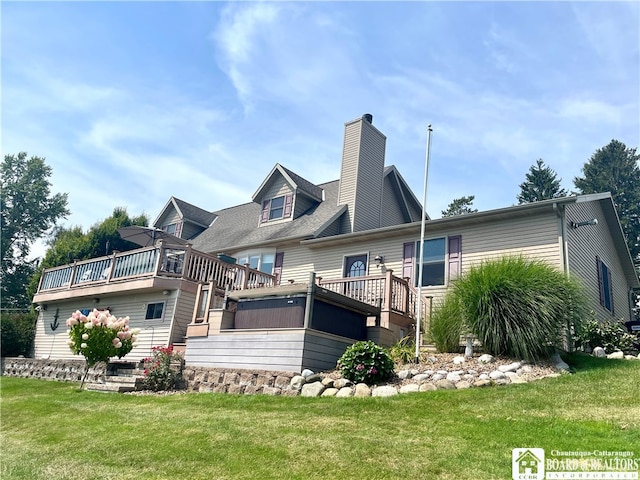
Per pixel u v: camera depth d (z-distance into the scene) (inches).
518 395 254.2
